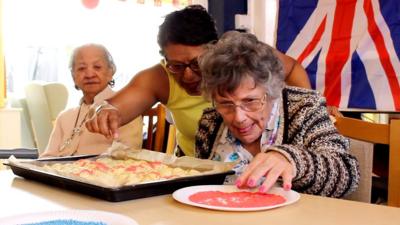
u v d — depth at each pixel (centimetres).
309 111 128
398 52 259
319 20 293
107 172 123
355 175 117
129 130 214
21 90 388
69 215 88
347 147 126
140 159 145
